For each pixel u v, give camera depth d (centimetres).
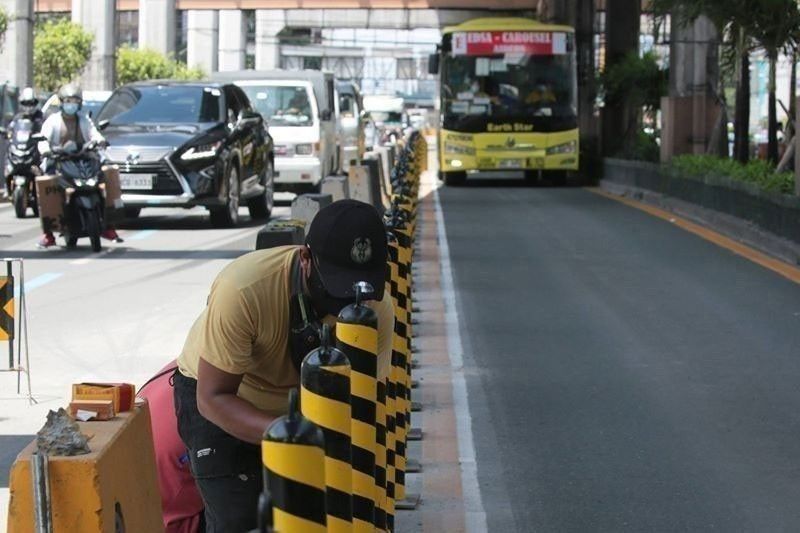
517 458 903
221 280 509
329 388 467
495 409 1041
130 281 1672
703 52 3139
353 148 3934
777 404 1053
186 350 555
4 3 5491
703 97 3155
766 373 1166
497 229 2498
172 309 1452
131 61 7606
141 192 2330
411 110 13050
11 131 2645
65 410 518
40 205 1972
